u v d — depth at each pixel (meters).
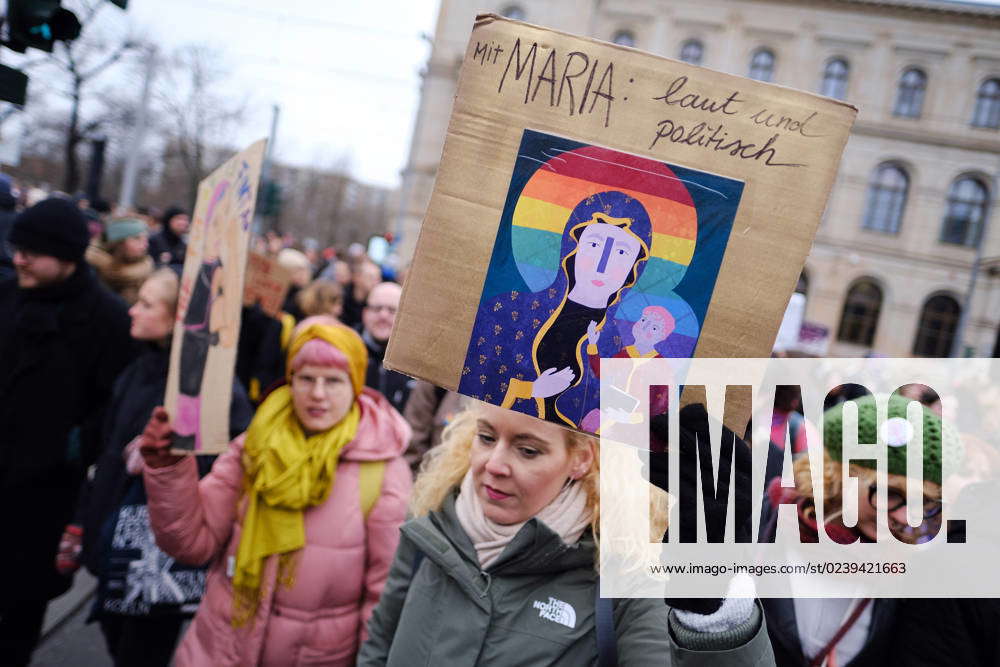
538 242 1.39
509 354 1.40
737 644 1.24
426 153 30.03
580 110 1.38
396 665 1.62
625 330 1.37
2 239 5.26
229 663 2.28
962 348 22.75
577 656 1.51
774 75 27.14
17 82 4.11
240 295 2.02
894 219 27.25
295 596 2.27
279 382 2.39
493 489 1.59
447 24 29.58
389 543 2.33
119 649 2.76
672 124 1.36
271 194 16.14
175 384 2.35
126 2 5.09
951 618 1.67
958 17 26.19
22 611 3.10
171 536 2.23
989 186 26.44
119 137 30.00
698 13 27.16
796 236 1.33
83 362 3.13
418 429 3.96
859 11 26.62
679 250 1.36
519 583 1.57
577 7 27.56
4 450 2.97
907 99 26.89
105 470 2.92
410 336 1.43
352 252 9.22
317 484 2.27
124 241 4.86
